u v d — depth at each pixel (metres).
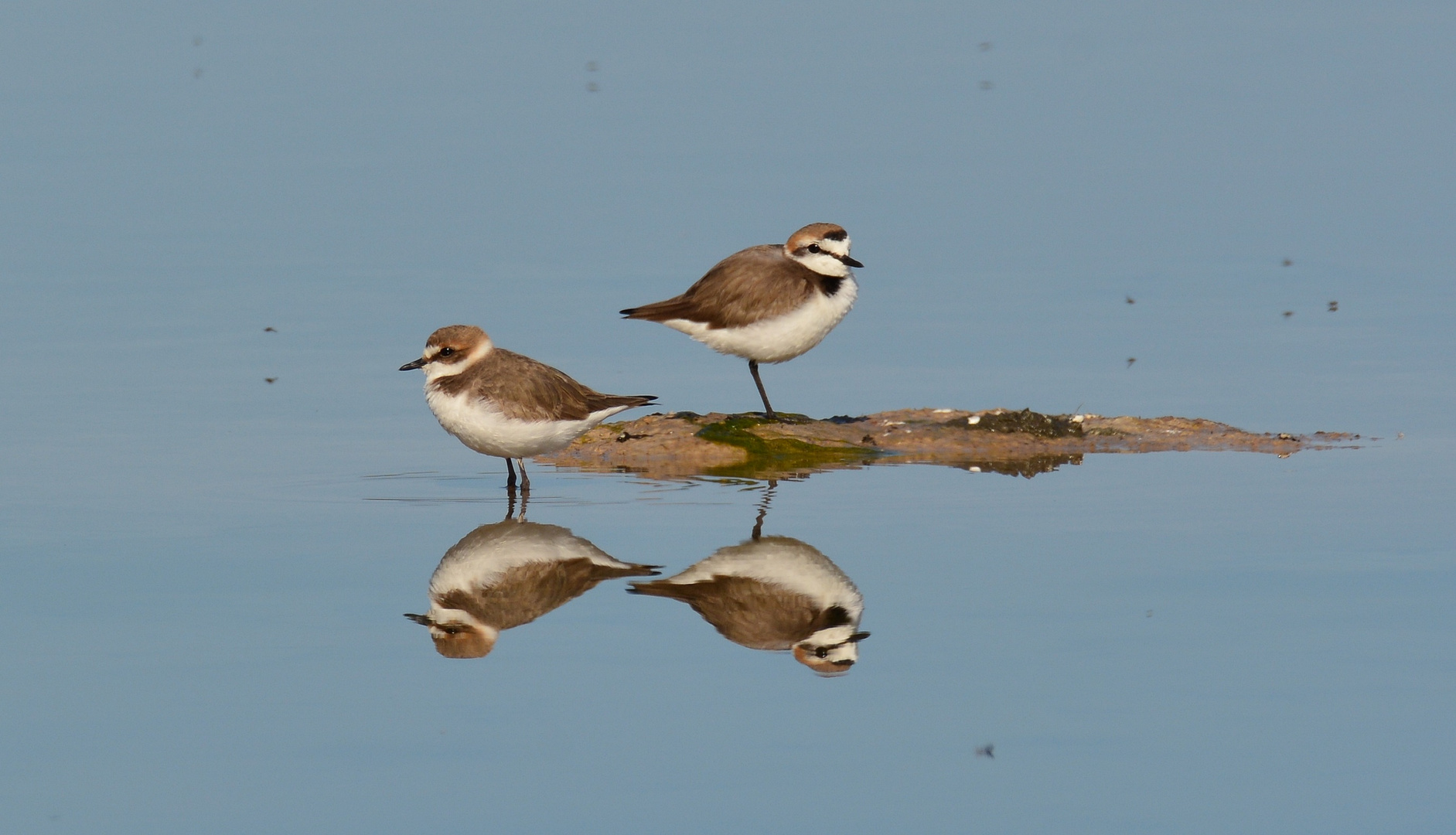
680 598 14.37
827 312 19.00
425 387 16.97
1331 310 24.83
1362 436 19.67
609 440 19.78
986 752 11.42
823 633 13.55
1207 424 20.34
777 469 18.86
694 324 19.08
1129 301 25.41
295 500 17.30
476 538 15.99
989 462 19.05
